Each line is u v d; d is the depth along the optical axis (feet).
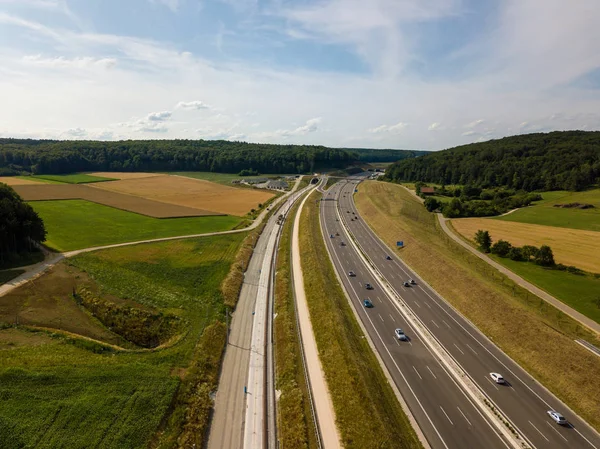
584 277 278.46
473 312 233.14
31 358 164.76
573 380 168.25
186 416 142.00
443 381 170.91
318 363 183.52
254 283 285.84
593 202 499.10
